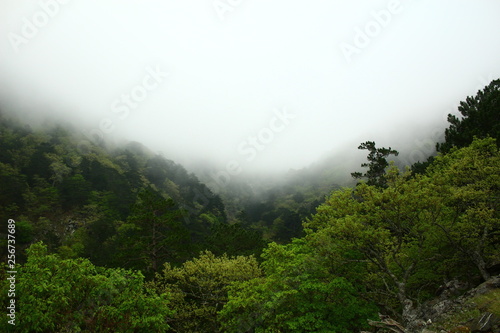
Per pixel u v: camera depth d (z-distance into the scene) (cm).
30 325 970
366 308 1416
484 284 1168
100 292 1178
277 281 1470
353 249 1597
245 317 1531
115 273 1252
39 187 6269
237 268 2050
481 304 1020
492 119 2292
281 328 1421
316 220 1806
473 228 1489
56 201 6169
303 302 1391
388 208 1551
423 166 2834
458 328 912
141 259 2538
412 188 1538
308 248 1772
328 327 1291
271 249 1609
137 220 2619
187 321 1944
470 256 1514
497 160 1576
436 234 1639
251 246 3653
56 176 7031
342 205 1666
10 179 5838
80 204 6512
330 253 1543
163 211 2933
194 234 5850
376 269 1769
